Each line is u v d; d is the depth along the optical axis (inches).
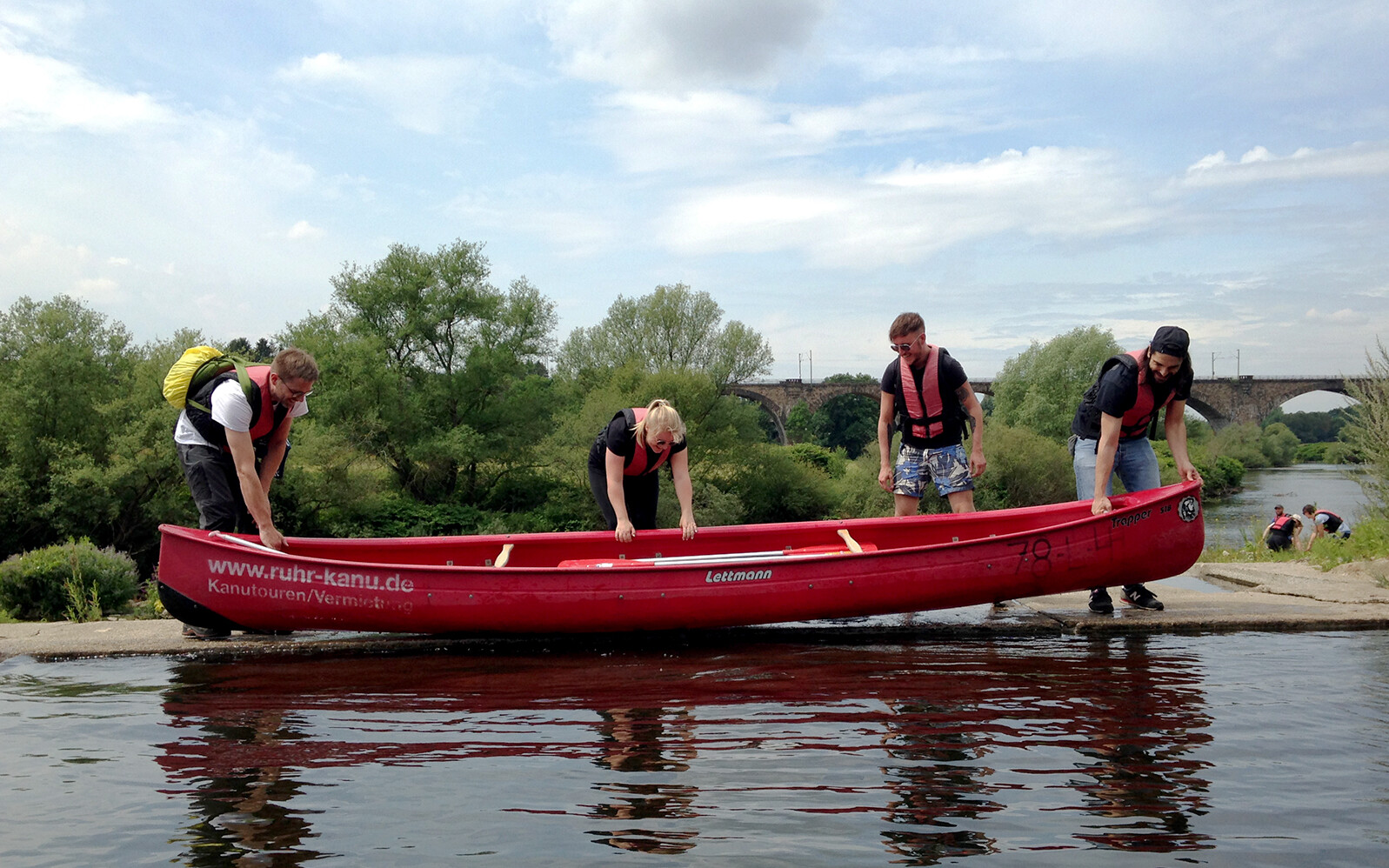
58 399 995.3
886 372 208.4
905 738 110.7
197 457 184.2
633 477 203.0
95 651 173.5
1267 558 329.7
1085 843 79.4
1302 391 2903.5
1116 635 179.5
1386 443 355.9
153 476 977.5
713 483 1398.9
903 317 198.7
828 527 208.5
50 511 932.6
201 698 138.2
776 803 90.0
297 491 1087.6
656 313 1551.4
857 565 176.4
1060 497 1299.2
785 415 2714.1
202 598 175.2
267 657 173.6
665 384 1352.1
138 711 130.3
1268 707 120.7
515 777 99.2
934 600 179.3
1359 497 1483.8
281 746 111.6
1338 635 173.6
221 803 92.3
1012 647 168.6
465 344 1291.8
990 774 97.3
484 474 1358.3
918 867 75.2
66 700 136.9
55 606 330.6
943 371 198.7
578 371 1598.2
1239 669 144.2
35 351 982.4
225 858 78.9
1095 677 141.2
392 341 1269.7
